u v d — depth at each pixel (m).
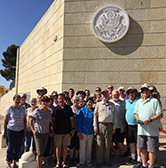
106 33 7.25
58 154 4.33
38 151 4.00
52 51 8.93
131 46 7.19
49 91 8.99
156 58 6.99
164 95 6.83
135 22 7.21
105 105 4.45
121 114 4.71
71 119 4.48
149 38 7.09
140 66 7.08
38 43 11.11
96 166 4.32
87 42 7.54
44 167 4.41
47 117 4.12
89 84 7.40
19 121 4.40
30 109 4.99
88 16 7.61
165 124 6.83
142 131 3.89
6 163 4.77
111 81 7.25
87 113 4.61
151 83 6.96
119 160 4.59
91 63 7.45
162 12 7.07
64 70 7.64
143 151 3.96
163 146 5.71
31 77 12.13
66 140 4.34
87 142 4.54
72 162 4.56
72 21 7.74
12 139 4.32
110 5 7.24
